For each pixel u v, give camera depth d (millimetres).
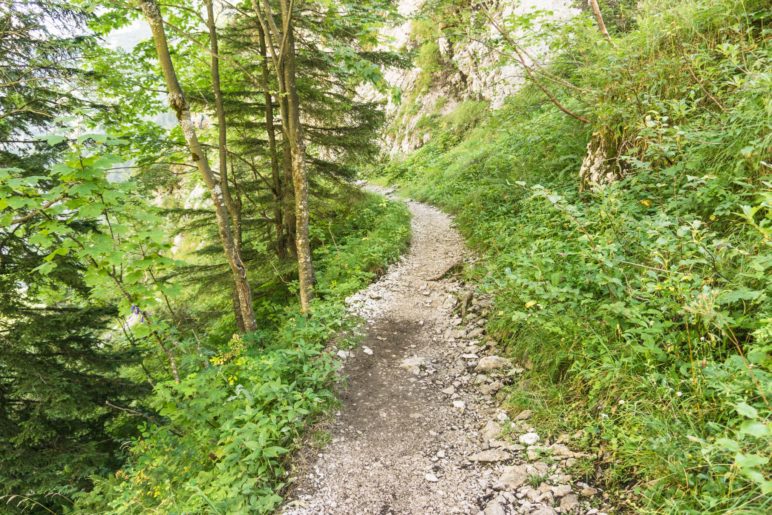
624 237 4137
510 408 4184
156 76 9164
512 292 5402
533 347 4609
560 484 3082
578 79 7617
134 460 5633
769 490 1470
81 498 5066
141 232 3793
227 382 5227
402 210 13797
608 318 3676
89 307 7188
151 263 3895
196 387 4570
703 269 3430
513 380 4602
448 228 11656
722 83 4625
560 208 3961
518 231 7445
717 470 2354
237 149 10945
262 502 3320
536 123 10500
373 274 8773
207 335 10117
